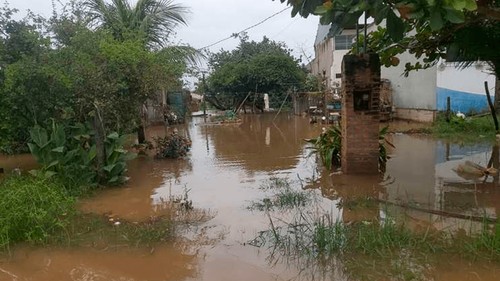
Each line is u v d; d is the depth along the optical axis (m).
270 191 7.98
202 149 14.03
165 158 12.08
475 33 7.85
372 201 7.02
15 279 4.68
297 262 4.78
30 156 12.91
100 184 8.56
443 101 18.48
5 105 9.37
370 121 8.94
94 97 9.73
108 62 10.92
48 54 9.64
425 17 3.96
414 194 7.42
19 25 10.12
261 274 4.55
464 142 13.22
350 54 9.25
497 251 4.64
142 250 5.34
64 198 7.02
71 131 9.28
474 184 8.04
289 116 28.23
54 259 5.15
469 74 18.19
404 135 15.36
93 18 15.35
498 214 6.16
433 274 4.32
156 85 12.09
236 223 6.19
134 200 7.68
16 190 6.67
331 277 4.40
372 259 4.71
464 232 5.39
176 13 16.75
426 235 5.18
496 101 17.03
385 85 22.09
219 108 35.50
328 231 5.38
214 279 4.50
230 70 34.03
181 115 24.53
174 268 4.83
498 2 5.53
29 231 5.66
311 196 7.47
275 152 12.84
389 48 9.36
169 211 6.93
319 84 28.06
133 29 15.19
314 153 11.32
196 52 17.23
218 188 8.39
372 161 9.03
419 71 19.52
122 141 8.91
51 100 9.30
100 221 6.48
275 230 5.76
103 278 4.66
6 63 9.74
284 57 33.66
